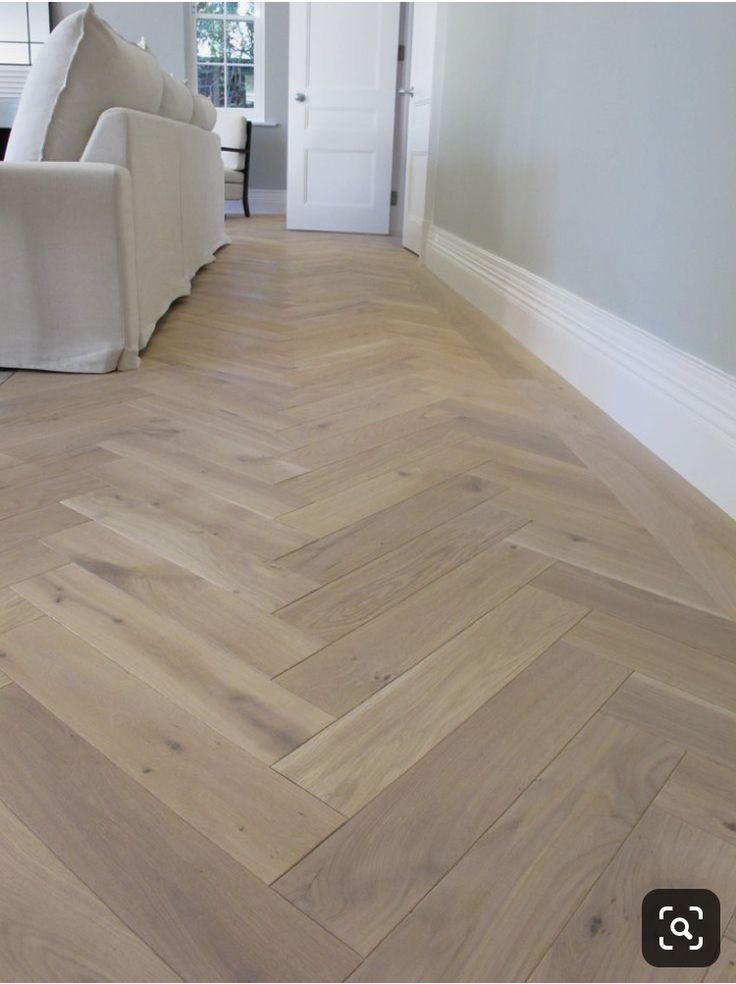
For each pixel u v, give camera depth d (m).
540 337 2.55
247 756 0.80
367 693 0.90
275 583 1.12
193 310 2.98
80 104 2.04
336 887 0.66
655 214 1.81
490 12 3.35
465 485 1.50
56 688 0.89
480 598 1.11
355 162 6.16
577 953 0.62
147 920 0.63
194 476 1.47
